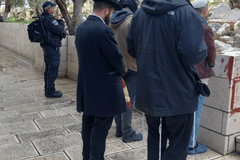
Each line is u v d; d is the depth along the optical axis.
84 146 2.57
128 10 3.00
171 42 1.88
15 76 7.04
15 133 3.48
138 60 2.09
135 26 2.16
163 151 2.27
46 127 3.70
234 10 5.51
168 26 1.87
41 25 4.86
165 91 1.95
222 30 4.60
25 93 5.45
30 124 3.79
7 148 3.06
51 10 4.93
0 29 14.46
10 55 11.01
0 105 4.63
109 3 2.30
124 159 2.89
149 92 1.99
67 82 6.44
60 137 3.38
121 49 2.97
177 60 1.90
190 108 2.01
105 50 2.21
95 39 2.21
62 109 4.49
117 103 2.34
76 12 7.91
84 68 2.31
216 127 2.99
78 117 4.12
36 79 6.75
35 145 3.15
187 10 1.85
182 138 2.12
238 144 2.96
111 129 3.66
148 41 1.98
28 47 9.96
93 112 2.30
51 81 5.12
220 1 8.80
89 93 2.31
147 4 2.02
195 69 2.04
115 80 2.33
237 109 2.91
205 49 1.87
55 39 5.00
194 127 2.63
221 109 2.91
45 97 5.20
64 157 2.90
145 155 2.98
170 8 1.86
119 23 2.94
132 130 3.28
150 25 1.97
